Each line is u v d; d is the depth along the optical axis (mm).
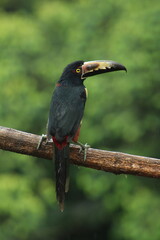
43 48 22078
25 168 20453
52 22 22750
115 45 18984
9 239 19297
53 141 8445
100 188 19922
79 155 8594
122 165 8477
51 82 21203
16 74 20453
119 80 18766
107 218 24234
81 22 21359
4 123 19969
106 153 8531
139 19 18938
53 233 23562
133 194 19891
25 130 20531
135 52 18672
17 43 21328
